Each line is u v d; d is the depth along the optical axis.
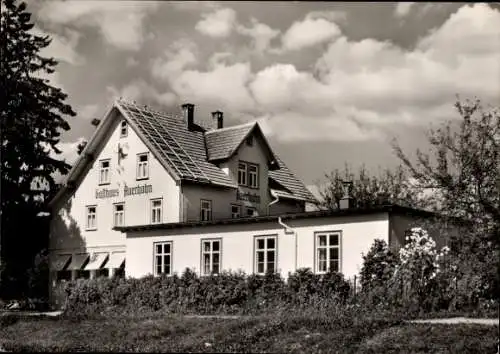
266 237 33.25
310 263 31.27
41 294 48.19
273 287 30.38
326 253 30.80
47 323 29.16
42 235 50.66
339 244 30.27
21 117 48.41
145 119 45.66
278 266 32.53
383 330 20.66
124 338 23.69
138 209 44.19
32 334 27.09
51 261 49.12
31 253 49.91
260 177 48.47
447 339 18.77
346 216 30.22
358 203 57.19
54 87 50.94
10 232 48.41
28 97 48.31
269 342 20.81
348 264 29.86
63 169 51.75
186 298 32.84
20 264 48.78
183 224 36.62
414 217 30.19
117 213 45.69
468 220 24.80
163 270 37.62
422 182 28.12
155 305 34.28
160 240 38.19
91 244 46.84
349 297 27.86
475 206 25.23
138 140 44.88
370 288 27.27
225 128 48.38
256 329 22.44
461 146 27.67
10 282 47.91
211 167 45.38
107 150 47.00
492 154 27.25
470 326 19.69
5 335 27.48
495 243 22.05
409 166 29.11
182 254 36.91
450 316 23.36
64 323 28.84
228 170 45.47
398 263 26.59
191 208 42.28
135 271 39.31
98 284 37.44
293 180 53.38
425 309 24.97
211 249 35.53
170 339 22.75
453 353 17.67
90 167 47.91
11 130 47.06
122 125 46.25
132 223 44.44
